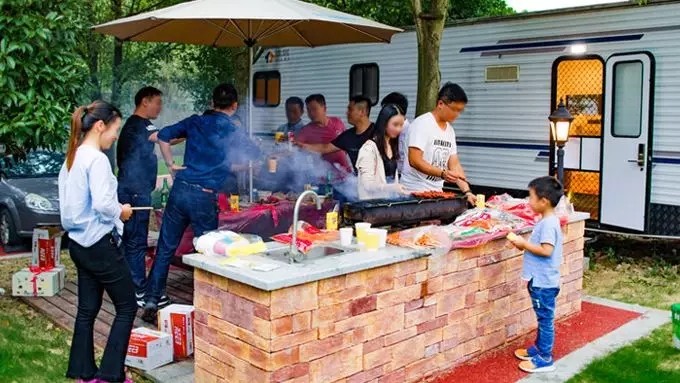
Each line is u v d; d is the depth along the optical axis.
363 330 3.42
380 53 8.84
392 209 3.91
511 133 7.80
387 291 3.51
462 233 3.92
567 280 4.99
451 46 8.31
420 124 4.65
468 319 4.05
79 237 3.47
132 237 5.05
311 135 6.47
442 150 4.72
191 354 4.08
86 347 3.66
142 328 4.15
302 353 3.16
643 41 6.66
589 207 7.60
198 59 12.14
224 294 3.27
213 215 4.74
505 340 4.35
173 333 4.05
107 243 3.51
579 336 4.67
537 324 4.33
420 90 7.33
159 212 6.29
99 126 3.46
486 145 8.06
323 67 9.63
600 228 7.15
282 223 5.18
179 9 5.04
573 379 3.92
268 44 7.11
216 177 4.70
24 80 4.82
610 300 5.62
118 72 11.39
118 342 3.62
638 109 6.78
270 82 10.60
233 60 11.16
